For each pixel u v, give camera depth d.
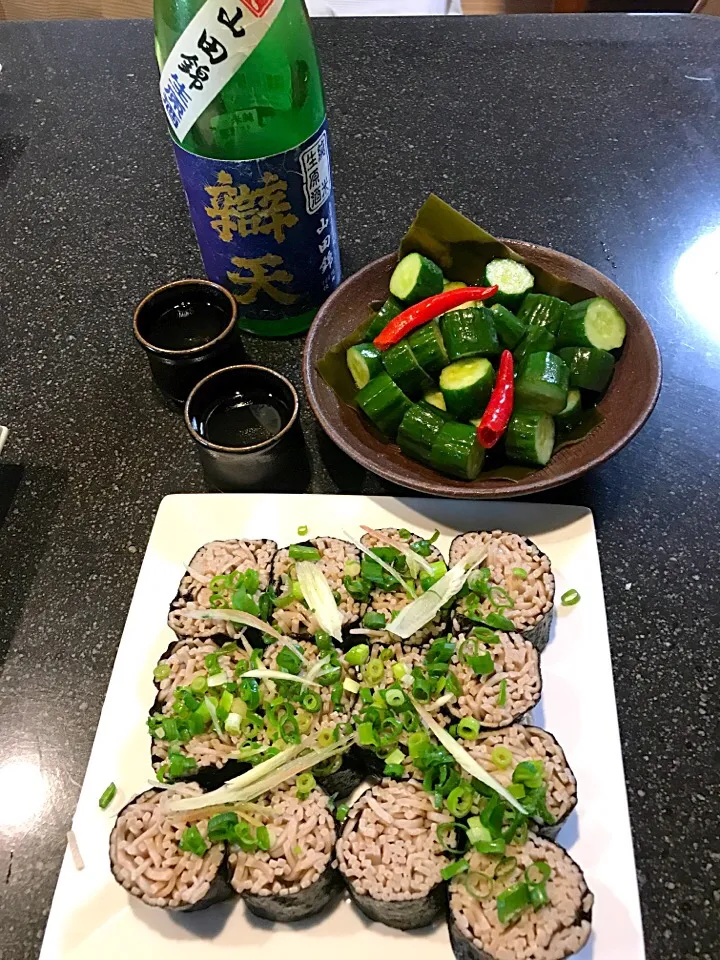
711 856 0.32
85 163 0.62
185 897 0.30
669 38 0.68
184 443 0.47
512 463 0.41
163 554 0.41
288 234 0.44
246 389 0.44
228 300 0.45
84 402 0.49
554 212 0.56
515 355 0.44
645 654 0.38
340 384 0.44
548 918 0.29
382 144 0.61
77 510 0.44
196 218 0.44
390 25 0.70
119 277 0.55
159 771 0.33
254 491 0.44
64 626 0.40
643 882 0.32
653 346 0.41
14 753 0.37
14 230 0.58
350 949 0.31
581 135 0.61
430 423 0.41
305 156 0.42
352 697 0.35
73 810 0.35
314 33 0.70
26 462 0.46
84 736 0.37
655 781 0.34
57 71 0.70
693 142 0.60
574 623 0.38
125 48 0.71
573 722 0.35
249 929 0.31
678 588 0.40
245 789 0.32
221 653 0.36
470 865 0.30
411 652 0.36
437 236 0.45
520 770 0.31
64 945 0.31
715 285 0.52
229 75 0.39
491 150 0.60
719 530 0.41
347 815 0.32
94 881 0.32
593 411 0.42
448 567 0.39
